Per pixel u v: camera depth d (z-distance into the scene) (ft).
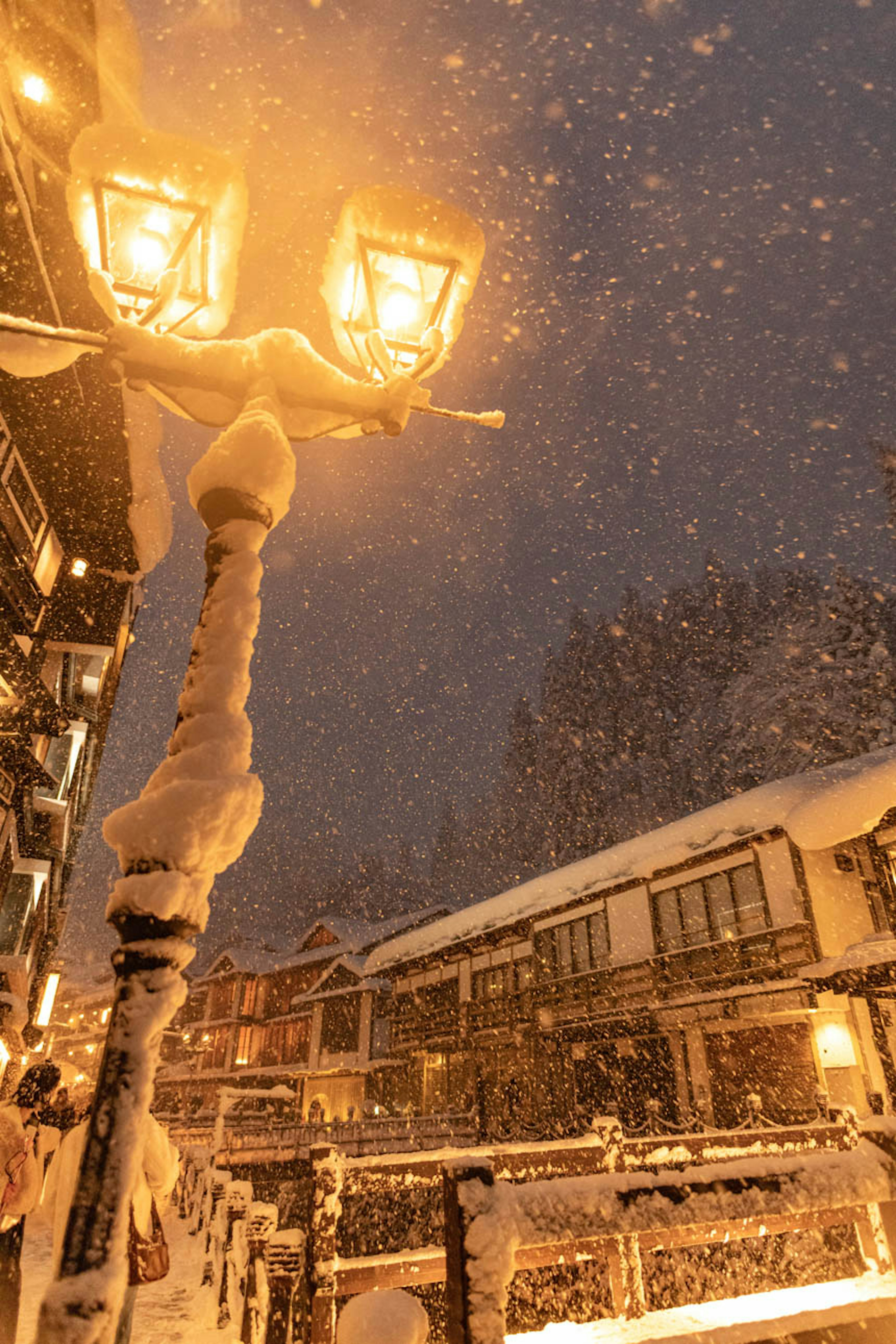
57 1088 10.11
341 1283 8.85
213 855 5.88
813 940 45.37
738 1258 14.65
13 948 45.42
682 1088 53.16
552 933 72.13
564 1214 6.82
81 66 25.48
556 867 155.94
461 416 9.82
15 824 44.86
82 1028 155.94
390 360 10.34
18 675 36.09
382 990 104.27
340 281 11.15
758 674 129.90
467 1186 6.64
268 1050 126.00
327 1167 9.32
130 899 5.52
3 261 32.01
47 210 31.35
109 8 18.34
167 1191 8.37
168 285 9.33
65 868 53.26
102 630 47.26
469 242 10.89
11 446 40.83
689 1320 8.48
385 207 10.65
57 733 38.83
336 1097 103.65
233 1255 14.07
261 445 7.63
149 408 40.27
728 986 51.21
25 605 41.22
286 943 168.86
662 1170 10.78
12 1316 8.87
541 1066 69.67
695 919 56.29
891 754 49.83
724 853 53.42
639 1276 8.85
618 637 170.81
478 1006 80.69
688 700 148.15
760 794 54.39
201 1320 14.57
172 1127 63.87
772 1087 47.03
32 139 28.71
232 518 7.54
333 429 9.39
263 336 8.95
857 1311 7.97
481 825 185.57
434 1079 89.25
